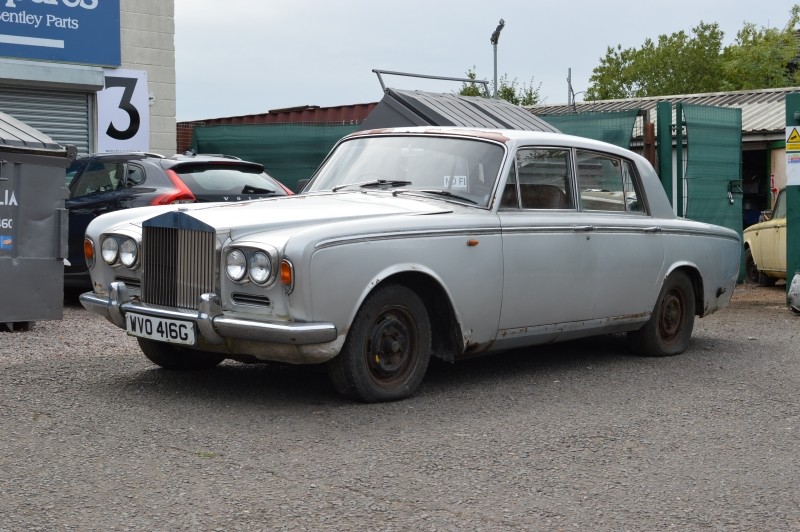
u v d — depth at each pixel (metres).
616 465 4.92
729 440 5.46
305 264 5.58
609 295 7.49
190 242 5.96
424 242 6.16
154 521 3.95
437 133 7.25
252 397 6.23
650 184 8.12
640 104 23.47
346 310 5.77
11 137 8.78
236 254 5.74
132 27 17.73
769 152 18.33
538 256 6.88
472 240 6.43
